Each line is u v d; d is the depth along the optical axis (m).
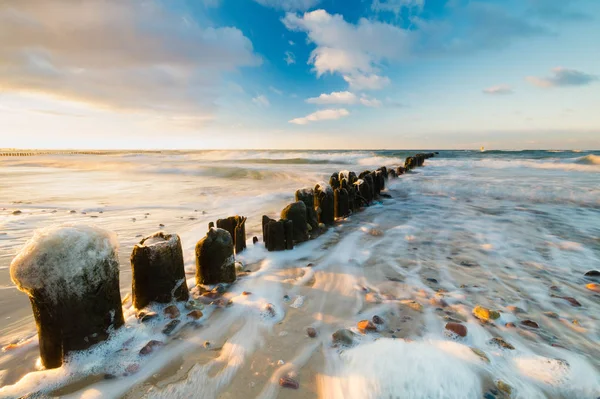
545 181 13.81
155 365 2.44
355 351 2.48
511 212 8.55
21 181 16.33
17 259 2.21
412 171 20.92
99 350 2.48
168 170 22.41
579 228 6.87
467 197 11.08
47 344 2.35
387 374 2.14
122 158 44.91
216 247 3.84
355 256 5.15
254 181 16.75
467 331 2.86
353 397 2.08
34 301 2.30
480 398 2.03
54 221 7.29
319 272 4.46
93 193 12.12
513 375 2.27
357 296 3.70
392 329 2.94
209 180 17.31
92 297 2.43
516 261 4.90
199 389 2.20
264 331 2.94
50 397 2.11
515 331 2.93
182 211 8.76
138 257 3.11
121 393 2.16
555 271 4.48
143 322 2.90
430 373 2.12
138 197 11.13
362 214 8.64
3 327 3.01
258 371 2.39
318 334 2.87
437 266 4.71
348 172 11.05
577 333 2.91
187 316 3.12
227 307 3.37
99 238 2.53
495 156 36.53
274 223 5.36
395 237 6.30
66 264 2.30
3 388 2.14
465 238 6.19
